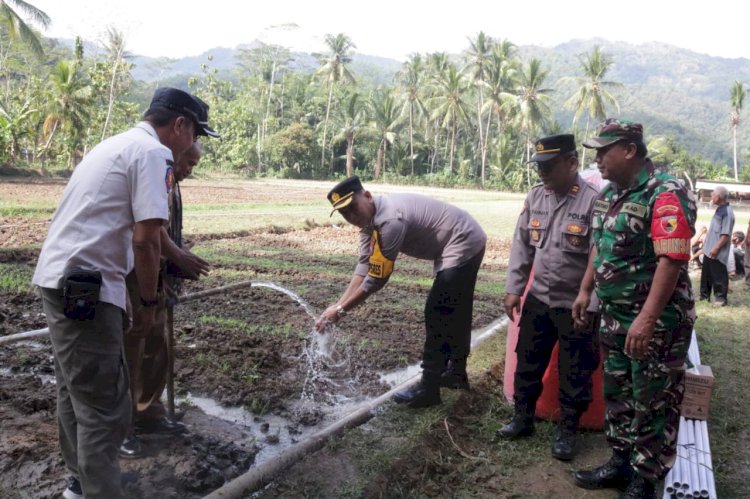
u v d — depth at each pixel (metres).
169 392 3.93
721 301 9.66
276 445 3.99
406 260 12.55
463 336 4.68
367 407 4.48
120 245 2.87
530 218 4.24
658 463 3.39
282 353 5.78
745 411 5.19
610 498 3.68
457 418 4.54
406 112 65.56
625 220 3.34
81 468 2.83
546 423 4.62
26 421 3.99
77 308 2.67
